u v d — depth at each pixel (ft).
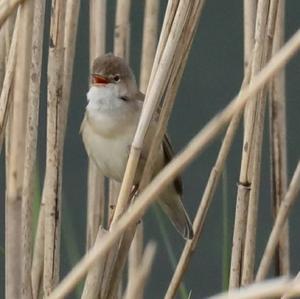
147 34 26.53
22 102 21.02
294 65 44.29
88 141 26.55
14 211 20.93
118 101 26.02
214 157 41.83
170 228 41.11
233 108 15.80
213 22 45.57
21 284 21.18
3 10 18.07
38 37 21.86
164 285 40.11
